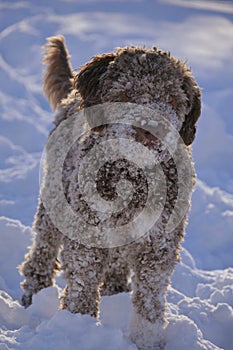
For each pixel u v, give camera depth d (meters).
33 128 12.70
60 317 5.29
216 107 14.50
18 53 16.91
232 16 24.08
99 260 5.42
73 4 23.42
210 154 12.42
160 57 5.42
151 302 5.50
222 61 17.69
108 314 6.10
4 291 6.79
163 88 5.20
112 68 5.43
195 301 6.76
